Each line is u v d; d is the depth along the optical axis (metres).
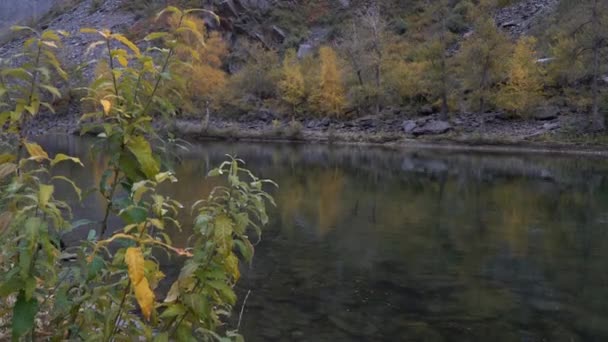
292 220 11.42
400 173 20.20
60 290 1.75
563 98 35.72
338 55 51.66
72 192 12.70
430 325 5.84
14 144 1.93
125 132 1.78
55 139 37.22
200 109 47.53
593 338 5.55
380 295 6.78
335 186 16.64
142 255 1.66
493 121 36.38
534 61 36.28
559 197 14.48
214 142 38.56
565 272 7.84
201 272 1.78
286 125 43.62
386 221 11.40
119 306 1.78
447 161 25.05
